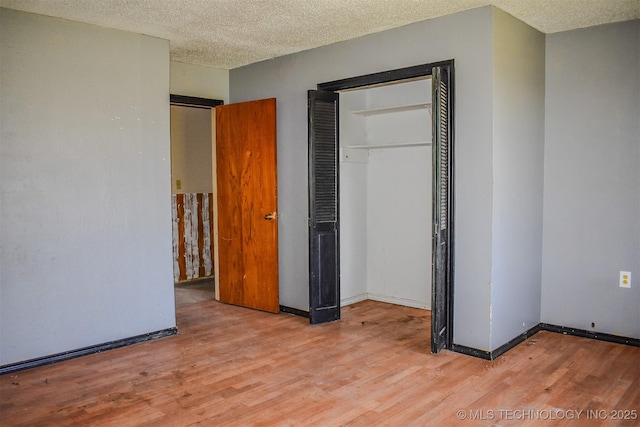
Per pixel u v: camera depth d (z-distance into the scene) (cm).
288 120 465
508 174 355
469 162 347
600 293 386
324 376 313
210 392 291
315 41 417
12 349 328
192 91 493
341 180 496
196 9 332
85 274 359
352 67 411
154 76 394
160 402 278
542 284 412
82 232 357
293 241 469
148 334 393
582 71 386
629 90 367
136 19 350
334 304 442
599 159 382
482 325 345
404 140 495
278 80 470
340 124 489
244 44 422
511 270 365
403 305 503
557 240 404
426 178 479
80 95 354
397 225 505
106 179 368
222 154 503
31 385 304
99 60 363
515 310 372
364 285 530
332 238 438
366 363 335
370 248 529
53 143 342
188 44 420
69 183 350
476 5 331
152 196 395
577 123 390
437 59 358
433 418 256
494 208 339
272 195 464
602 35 375
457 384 299
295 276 469
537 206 399
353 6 330
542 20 364
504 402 274
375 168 520
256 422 253
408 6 332
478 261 345
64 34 345
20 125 327
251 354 357
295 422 253
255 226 479
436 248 335
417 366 329
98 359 350
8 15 321
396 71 381
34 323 336
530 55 378
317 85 437
